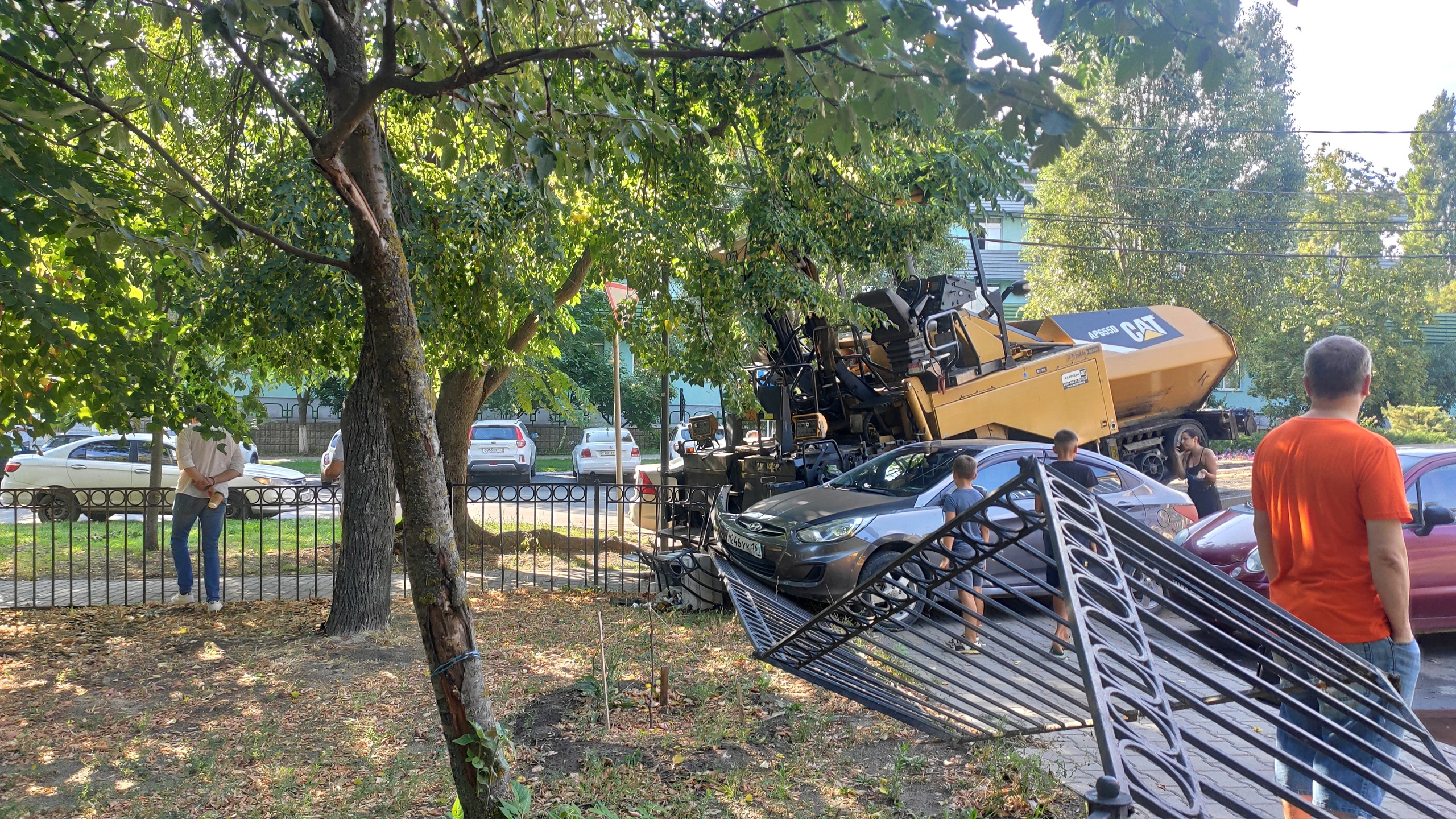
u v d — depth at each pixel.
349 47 4.15
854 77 3.06
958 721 4.88
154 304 7.38
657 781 4.60
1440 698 6.47
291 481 16.66
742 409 10.62
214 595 8.57
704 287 8.67
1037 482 2.64
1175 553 3.00
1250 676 2.52
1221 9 2.60
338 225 6.92
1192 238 26.72
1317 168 33.09
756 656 5.09
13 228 4.64
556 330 9.55
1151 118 26.86
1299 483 3.29
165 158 3.68
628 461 26.53
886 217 8.95
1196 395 14.14
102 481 16.08
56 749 5.07
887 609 4.43
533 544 10.84
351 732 5.31
